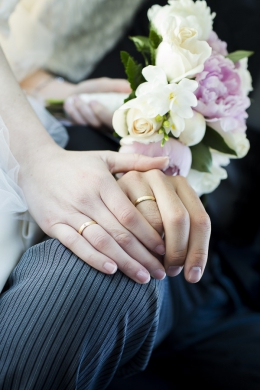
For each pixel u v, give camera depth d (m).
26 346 0.61
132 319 0.64
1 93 0.72
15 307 0.62
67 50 1.08
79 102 0.93
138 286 0.64
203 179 0.75
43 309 0.61
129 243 0.63
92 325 0.61
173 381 0.88
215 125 0.70
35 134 0.71
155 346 0.84
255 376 0.83
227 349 0.87
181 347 0.89
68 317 0.61
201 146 0.72
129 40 1.11
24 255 0.68
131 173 0.68
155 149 0.68
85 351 0.62
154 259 0.64
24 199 0.68
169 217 0.63
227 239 1.02
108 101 0.92
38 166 0.69
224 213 1.00
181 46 0.67
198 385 0.86
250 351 0.86
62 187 0.66
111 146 0.89
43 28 1.00
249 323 0.91
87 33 1.07
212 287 0.95
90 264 0.63
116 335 0.64
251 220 1.00
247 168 0.98
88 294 0.62
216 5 1.00
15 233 0.69
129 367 0.74
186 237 0.63
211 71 0.68
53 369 0.60
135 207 0.65
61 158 0.69
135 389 0.86
